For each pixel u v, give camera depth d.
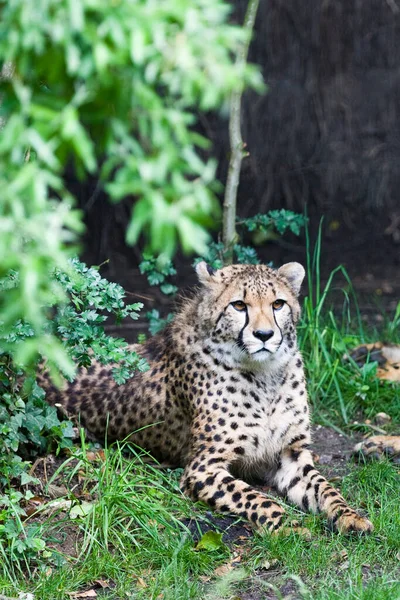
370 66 23.25
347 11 23.03
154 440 11.50
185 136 4.89
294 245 21.67
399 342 15.34
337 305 18.34
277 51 22.78
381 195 22.75
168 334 11.61
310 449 12.19
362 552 9.12
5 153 4.98
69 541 9.38
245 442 10.71
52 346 5.04
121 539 9.29
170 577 8.69
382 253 21.58
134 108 4.95
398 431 12.75
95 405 11.78
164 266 13.18
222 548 9.27
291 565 8.97
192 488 10.30
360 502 10.45
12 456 9.79
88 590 8.65
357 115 23.22
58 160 4.95
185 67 4.71
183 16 4.73
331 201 22.62
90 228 20.98
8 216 4.88
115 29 4.72
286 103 22.72
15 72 5.09
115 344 9.88
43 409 10.55
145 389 11.48
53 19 4.75
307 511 10.29
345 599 8.04
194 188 4.89
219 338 10.64
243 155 13.95
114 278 19.78
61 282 9.47
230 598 8.36
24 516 9.52
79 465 10.18
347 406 13.24
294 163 22.64
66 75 4.98
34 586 8.66
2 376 9.82
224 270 10.98
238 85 4.84
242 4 22.14
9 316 4.98
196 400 10.84
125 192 4.86
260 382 10.70
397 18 23.25
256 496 9.99
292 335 10.79
